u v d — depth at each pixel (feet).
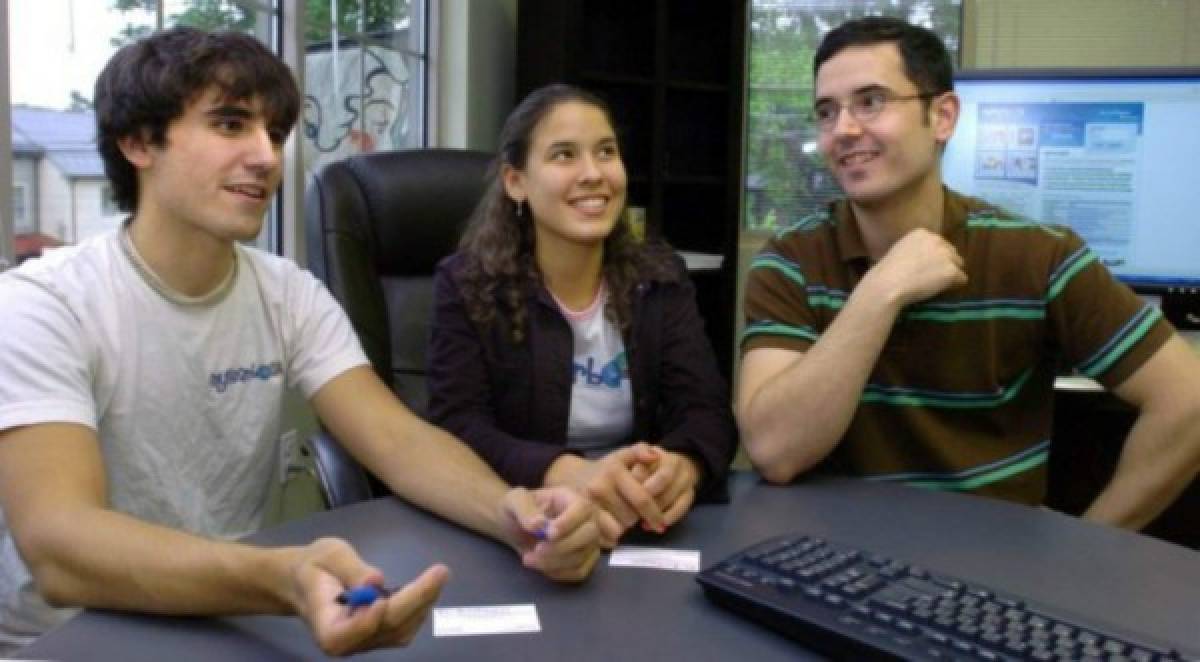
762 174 11.98
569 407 4.66
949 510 3.50
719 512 3.48
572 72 9.78
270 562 2.43
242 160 3.56
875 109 4.42
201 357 3.81
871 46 4.43
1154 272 6.78
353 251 5.80
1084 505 6.89
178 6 6.72
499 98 11.11
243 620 2.49
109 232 3.84
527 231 4.84
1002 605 2.40
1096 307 4.37
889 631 2.28
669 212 11.69
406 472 3.54
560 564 2.72
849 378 3.90
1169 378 4.23
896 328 4.40
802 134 11.83
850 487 3.83
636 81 10.40
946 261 4.15
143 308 3.66
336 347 4.20
